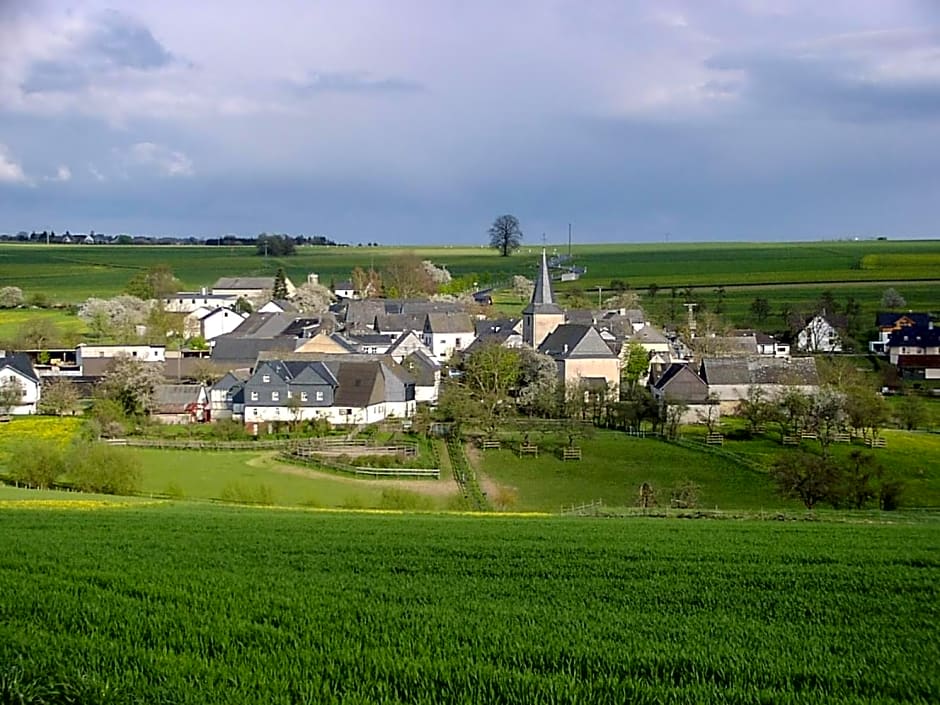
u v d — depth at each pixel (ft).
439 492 267.59
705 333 633.61
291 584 110.42
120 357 435.94
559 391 401.08
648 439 342.64
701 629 93.30
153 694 70.54
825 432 339.98
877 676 78.13
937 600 109.91
